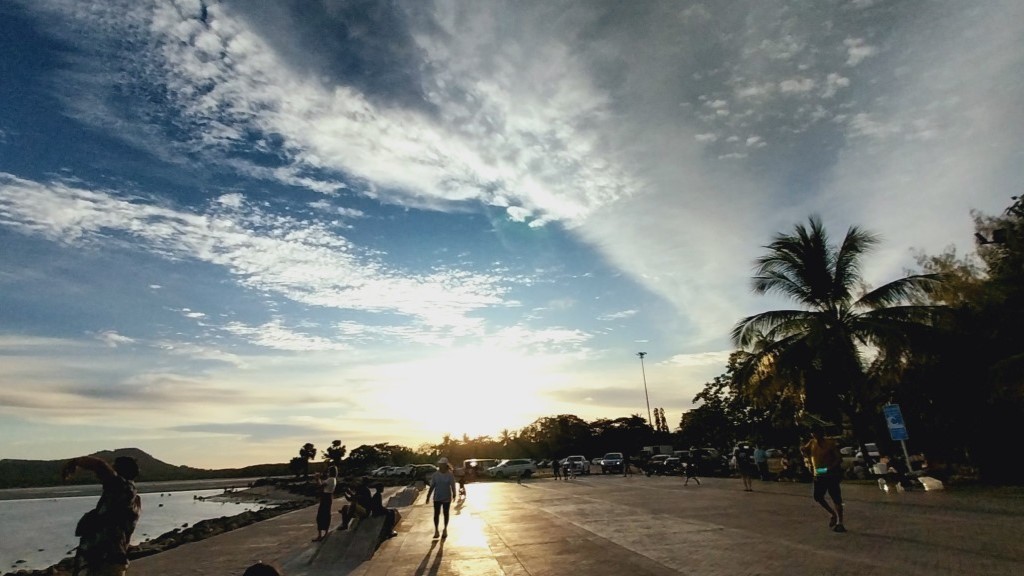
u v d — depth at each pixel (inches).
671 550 411.5
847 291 975.0
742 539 438.6
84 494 4153.5
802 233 999.6
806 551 376.8
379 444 3818.9
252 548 588.1
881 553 356.8
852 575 307.1
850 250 963.3
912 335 869.8
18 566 922.1
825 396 1002.1
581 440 2974.9
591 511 697.6
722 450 1765.5
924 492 698.2
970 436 836.6
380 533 505.4
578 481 1446.9
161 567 492.7
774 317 1008.9
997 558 326.3
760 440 1354.6
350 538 490.0
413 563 426.6
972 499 600.1
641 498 839.1
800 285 1008.9
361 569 410.6
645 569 357.1
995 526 429.7
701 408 1824.6
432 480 547.5
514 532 551.8
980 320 832.9
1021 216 827.4
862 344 946.7
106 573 224.5
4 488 4918.8
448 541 521.7
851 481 906.1
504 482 1615.4
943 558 333.7
